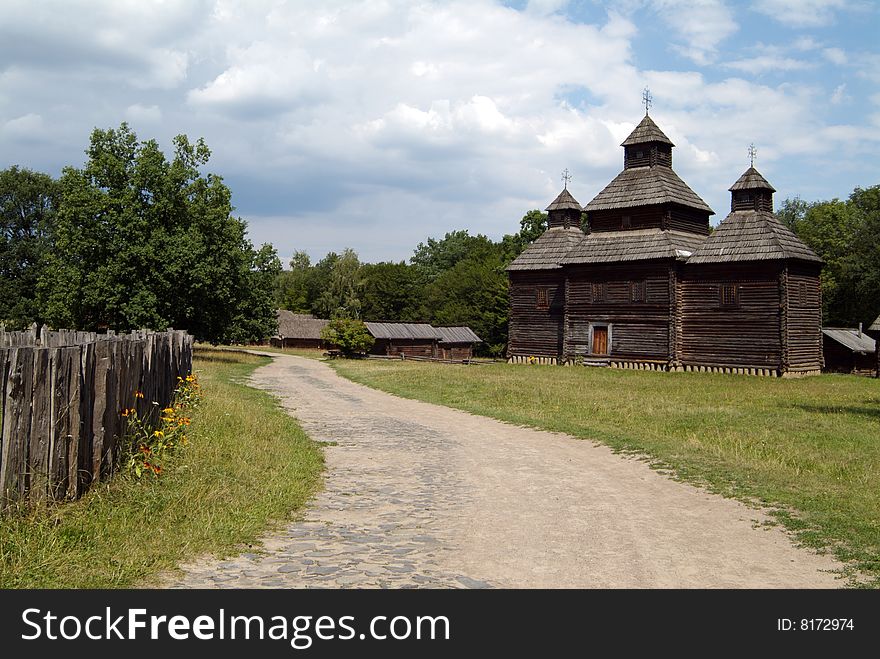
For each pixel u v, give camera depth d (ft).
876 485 41.70
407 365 168.55
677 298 149.69
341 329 205.26
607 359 158.51
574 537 30.17
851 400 92.53
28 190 238.68
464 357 244.01
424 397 93.25
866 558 27.76
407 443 56.13
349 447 53.47
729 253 143.74
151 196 164.14
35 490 25.59
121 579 22.53
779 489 39.91
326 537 29.19
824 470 46.55
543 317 177.47
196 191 172.96
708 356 146.10
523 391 97.25
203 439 43.73
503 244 337.93
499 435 61.46
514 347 182.39
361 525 31.35
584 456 51.31
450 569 25.48
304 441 53.16
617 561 26.94
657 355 151.12
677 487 40.96
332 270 402.72
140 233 155.63
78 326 159.84
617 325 157.48
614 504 36.58
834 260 246.47
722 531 31.55
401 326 234.17
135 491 30.76
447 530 30.86
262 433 51.67
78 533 25.27
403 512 33.99
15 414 24.49
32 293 235.20
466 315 303.68
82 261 155.43
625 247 157.28
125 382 35.24
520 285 181.98
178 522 28.48
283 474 39.63
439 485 40.63
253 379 121.29
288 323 311.47
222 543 26.96
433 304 361.30
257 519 30.55
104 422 31.42
